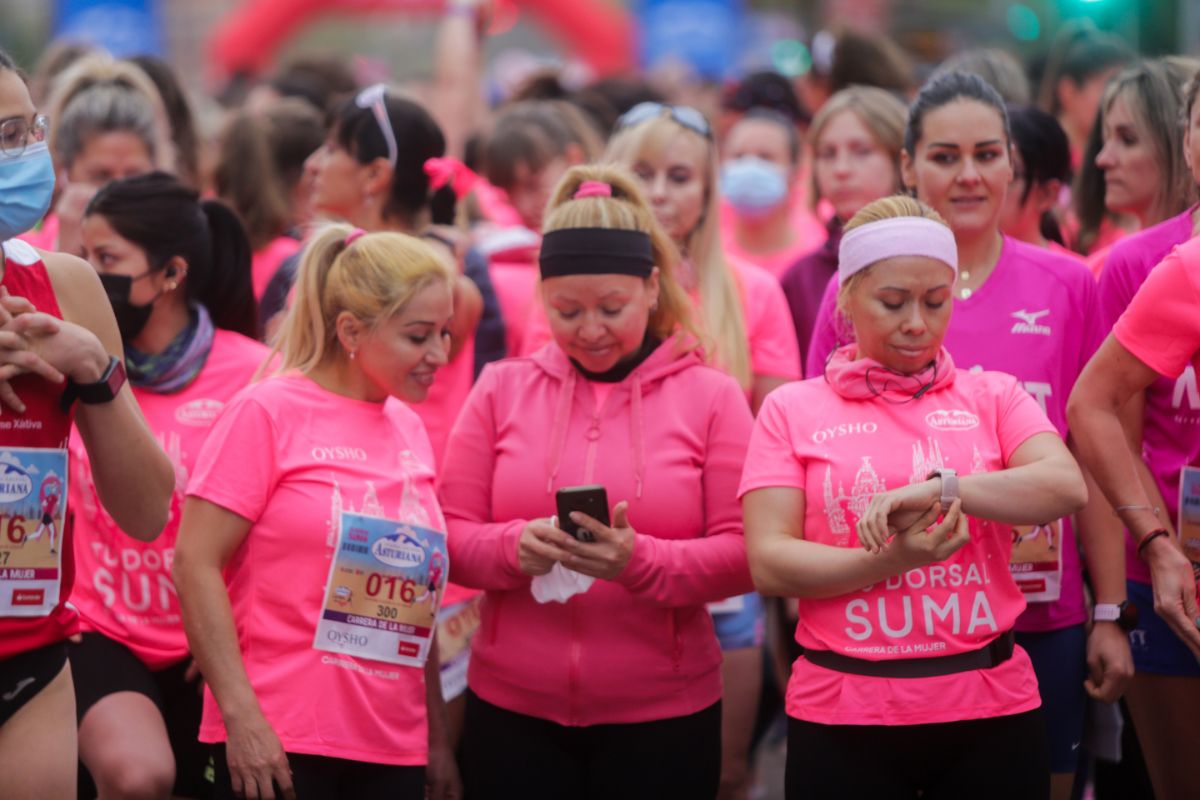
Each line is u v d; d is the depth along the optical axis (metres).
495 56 91.19
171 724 17.30
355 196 20.88
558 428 15.95
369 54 86.38
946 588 14.08
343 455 15.16
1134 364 15.21
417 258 15.28
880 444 14.34
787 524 14.48
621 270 15.45
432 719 16.75
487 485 16.28
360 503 14.98
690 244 20.09
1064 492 13.74
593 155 25.61
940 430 14.38
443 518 15.88
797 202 31.77
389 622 15.03
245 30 79.25
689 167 19.81
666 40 71.75
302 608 14.70
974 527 14.17
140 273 17.11
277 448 14.98
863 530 13.28
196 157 25.69
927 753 14.19
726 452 15.93
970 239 16.72
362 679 14.84
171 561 16.91
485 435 16.34
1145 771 18.23
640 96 32.44
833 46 29.22
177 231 17.30
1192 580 15.23
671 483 15.70
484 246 23.22
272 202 23.64
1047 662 16.36
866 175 22.08
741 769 19.70
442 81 37.94
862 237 14.30
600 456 15.81
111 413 13.05
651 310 16.38
